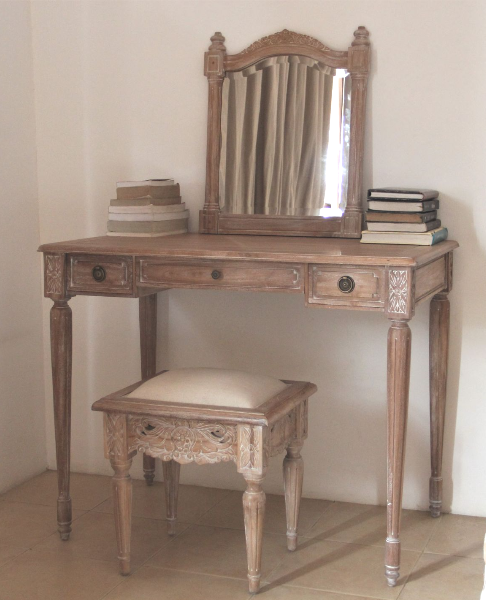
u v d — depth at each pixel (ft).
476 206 8.58
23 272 9.93
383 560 7.88
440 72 8.53
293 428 7.77
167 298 9.76
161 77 9.50
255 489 7.04
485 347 8.74
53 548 8.20
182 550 8.13
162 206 8.92
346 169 8.79
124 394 7.61
